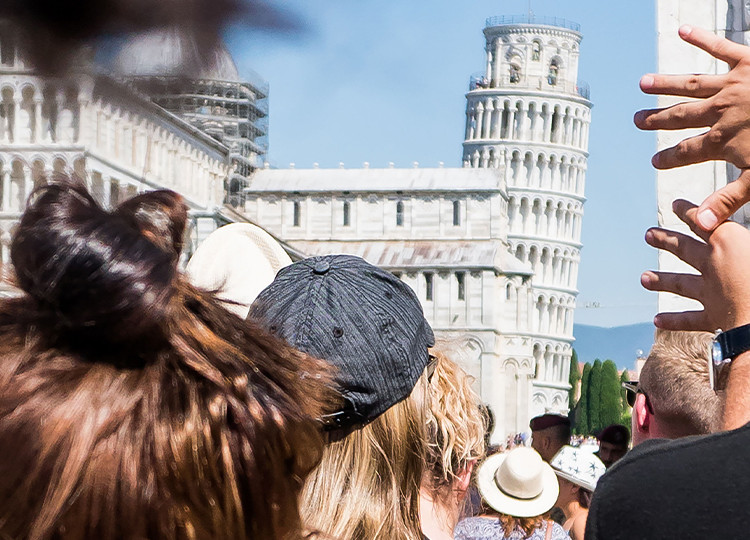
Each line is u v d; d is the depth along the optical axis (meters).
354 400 2.25
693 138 2.02
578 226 162.75
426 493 2.69
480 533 5.98
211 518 1.39
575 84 165.50
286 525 1.48
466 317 125.38
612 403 137.38
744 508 1.58
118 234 1.33
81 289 1.30
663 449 1.72
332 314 2.33
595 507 1.71
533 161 159.38
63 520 1.32
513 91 160.50
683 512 1.61
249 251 3.97
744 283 1.98
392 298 2.43
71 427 1.31
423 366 2.44
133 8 1.26
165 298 1.34
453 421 2.60
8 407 1.31
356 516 2.22
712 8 9.31
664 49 9.36
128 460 1.33
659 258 9.37
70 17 1.22
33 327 1.32
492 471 6.14
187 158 80.94
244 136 129.38
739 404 1.97
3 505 1.31
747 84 1.91
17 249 1.31
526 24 161.50
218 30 1.32
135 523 1.34
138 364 1.37
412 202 131.38
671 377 2.83
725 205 1.98
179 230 1.41
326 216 133.00
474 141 161.75
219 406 1.37
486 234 129.00
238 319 1.49
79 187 1.34
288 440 1.45
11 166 26.70
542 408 150.25
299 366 1.52
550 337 154.25
